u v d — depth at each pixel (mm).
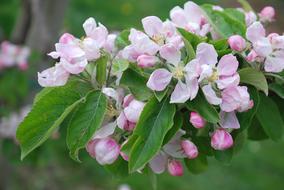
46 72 562
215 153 576
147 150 520
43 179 1689
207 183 1746
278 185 1774
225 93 537
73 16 1523
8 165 1229
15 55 1137
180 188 1714
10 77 1138
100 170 1764
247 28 579
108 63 562
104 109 536
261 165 1856
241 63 567
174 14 610
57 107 546
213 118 524
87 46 549
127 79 545
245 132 600
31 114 540
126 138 562
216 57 538
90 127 533
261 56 556
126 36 596
